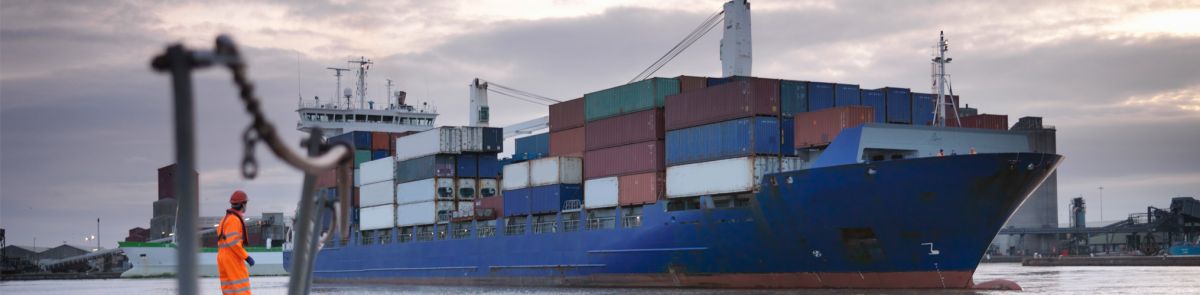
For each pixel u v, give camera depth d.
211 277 97.38
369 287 58.72
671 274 44.59
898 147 38.69
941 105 43.41
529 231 52.25
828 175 38.00
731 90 41.22
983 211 37.38
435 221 58.19
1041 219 125.62
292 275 5.19
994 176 36.72
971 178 36.72
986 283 41.56
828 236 39.34
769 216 40.16
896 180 37.03
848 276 40.03
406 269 62.50
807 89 41.94
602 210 48.47
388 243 64.62
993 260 121.69
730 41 52.84
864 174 37.28
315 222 6.22
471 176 59.53
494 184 60.06
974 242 38.00
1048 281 56.66
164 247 100.19
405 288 56.12
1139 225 114.56
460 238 57.53
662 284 45.25
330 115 84.00
